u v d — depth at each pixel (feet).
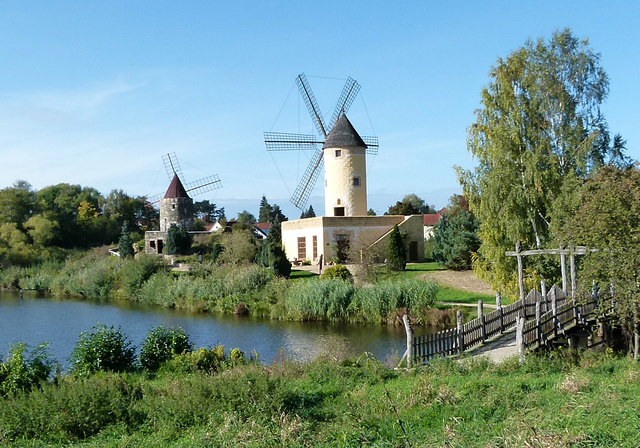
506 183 110.42
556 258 104.53
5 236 278.67
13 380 59.72
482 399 43.78
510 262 111.65
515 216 109.29
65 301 175.32
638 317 65.72
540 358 61.72
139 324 126.72
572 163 109.40
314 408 45.50
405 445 34.14
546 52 112.37
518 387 47.09
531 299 84.53
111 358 71.15
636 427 33.47
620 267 64.54
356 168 190.08
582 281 69.46
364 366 63.26
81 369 69.10
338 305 124.36
